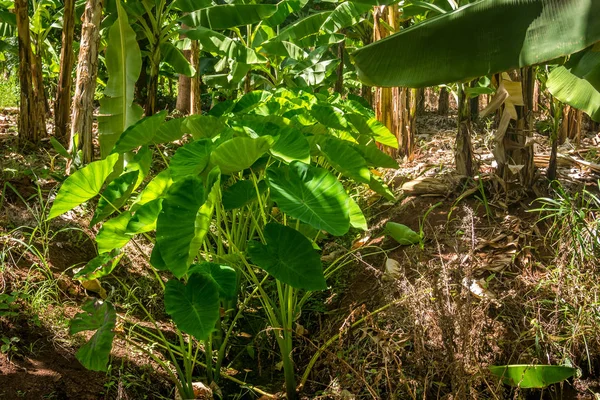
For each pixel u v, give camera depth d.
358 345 3.75
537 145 6.49
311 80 8.30
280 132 3.55
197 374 3.80
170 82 12.47
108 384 3.27
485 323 3.47
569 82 4.62
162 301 4.29
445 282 3.29
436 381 3.42
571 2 3.34
